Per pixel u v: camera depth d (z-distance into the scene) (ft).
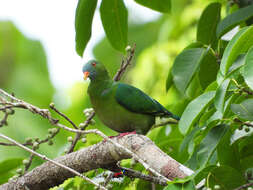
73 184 31.63
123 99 33.24
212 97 25.59
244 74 20.74
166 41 53.47
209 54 32.71
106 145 27.22
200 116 28.71
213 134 26.76
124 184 31.73
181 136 35.58
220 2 34.45
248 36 22.81
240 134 27.89
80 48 33.88
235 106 25.07
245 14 30.81
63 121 53.47
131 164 29.60
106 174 29.71
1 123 28.09
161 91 49.19
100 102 33.91
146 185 31.45
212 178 22.67
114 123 34.32
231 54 22.93
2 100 25.35
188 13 52.90
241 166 27.45
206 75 32.99
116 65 60.80
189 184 19.62
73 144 30.45
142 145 25.91
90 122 30.81
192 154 29.60
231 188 22.62
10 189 28.71
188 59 31.42
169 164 24.12
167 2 35.22
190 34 51.62
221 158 27.58
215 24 33.65
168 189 19.66
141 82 51.11
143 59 51.62
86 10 32.83
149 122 34.53
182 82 30.78
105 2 33.94
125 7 34.22
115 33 35.24
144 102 33.65
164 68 50.34
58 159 28.45
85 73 34.17
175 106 35.68
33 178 28.58
